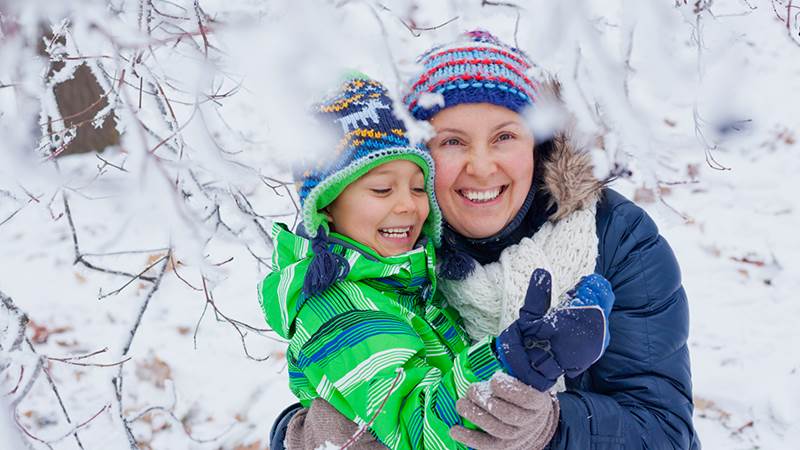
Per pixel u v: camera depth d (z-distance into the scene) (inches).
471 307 65.4
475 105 60.8
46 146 68.4
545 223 65.2
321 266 59.9
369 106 61.9
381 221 63.0
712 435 122.0
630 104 44.2
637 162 46.4
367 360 55.7
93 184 67.5
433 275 65.0
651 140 45.2
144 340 151.8
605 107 45.6
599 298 48.8
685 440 61.1
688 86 48.0
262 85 42.5
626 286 63.0
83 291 165.0
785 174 185.9
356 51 45.2
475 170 61.3
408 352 56.0
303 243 66.3
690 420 62.7
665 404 61.2
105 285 165.0
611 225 64.1
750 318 148.0
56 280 167.8
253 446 129.0
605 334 46.2
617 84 43.6
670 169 54.9
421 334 62.7
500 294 62.8
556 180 62.2
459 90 60.5
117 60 51.0
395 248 64.6
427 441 50.3
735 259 165.0
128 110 53.3
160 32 62.7
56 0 45.3
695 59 52.3
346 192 63.4
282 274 64.9
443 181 63.4
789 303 150.8
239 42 42.9
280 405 137.7
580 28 42.5
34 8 44.8
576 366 46.2
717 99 52.6
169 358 147.7
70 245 173.8
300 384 67.6
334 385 57.4
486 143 61.6
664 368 62.4
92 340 153.9
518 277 61.5
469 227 64.1
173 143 68.2
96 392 140.8
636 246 63.8
